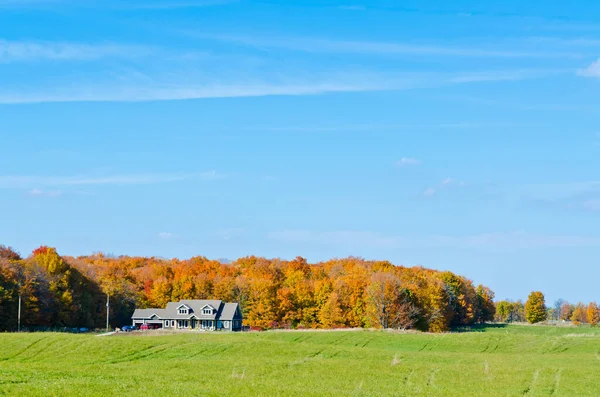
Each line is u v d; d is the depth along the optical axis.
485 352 88.25
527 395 49.72
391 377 56.75
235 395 41.19
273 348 76.44
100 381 44.16
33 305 117.31
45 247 145.12
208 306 144.50
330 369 60.28
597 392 51.75
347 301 142.12
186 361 65.00
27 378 44.00
